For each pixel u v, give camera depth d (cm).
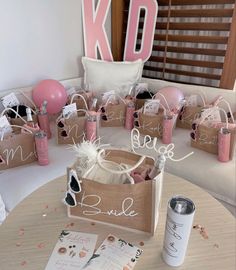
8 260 75
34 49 201
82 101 202
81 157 86
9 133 146
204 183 144
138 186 76
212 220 89
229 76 200
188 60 220
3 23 178
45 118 171
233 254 77
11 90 190
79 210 87
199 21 208
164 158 80
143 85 213
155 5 214
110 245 79
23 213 92
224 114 165
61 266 73
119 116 194
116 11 243
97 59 238
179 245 70
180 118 190
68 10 212
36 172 141
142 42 230
